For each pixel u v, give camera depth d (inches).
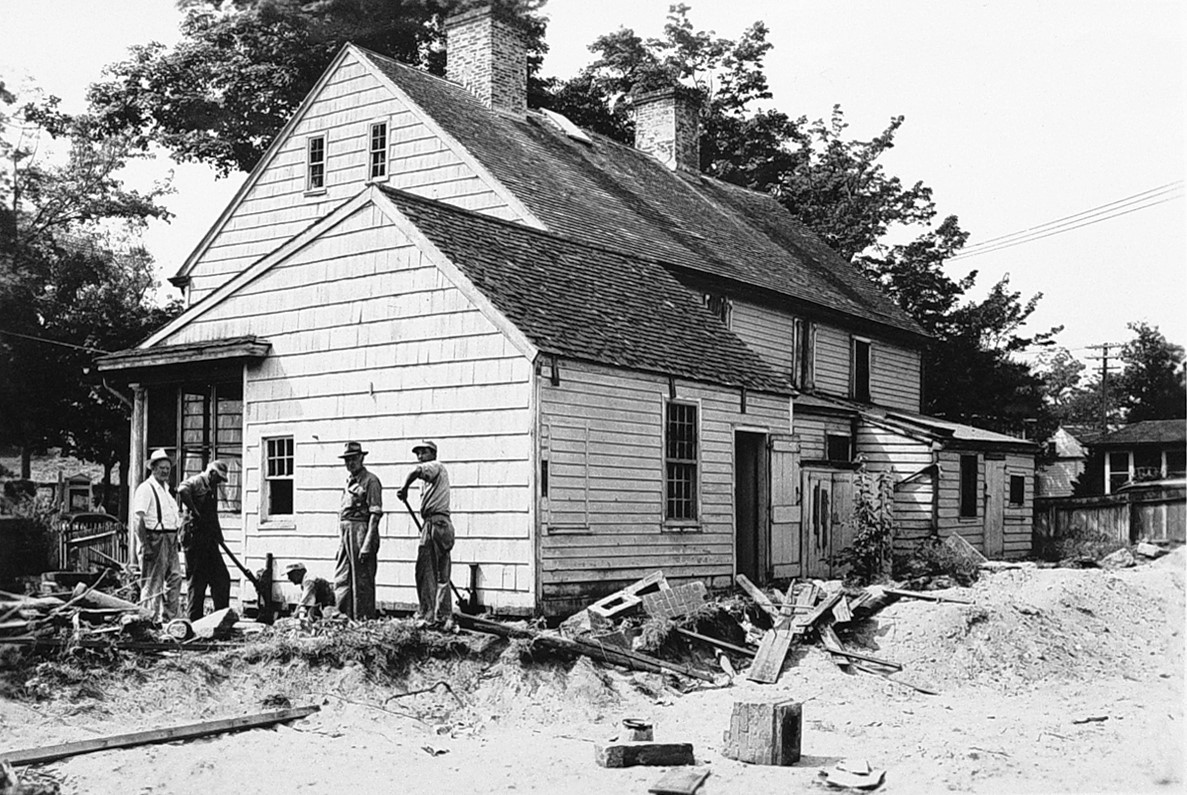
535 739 458.0
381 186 667.4
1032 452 1214.9
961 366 1594.5
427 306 638.5
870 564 854.5
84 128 1519.4
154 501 570.6
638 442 669.3
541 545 591.5
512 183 890.7
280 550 682.8
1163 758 445.4
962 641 647.8
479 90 1095.0
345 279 674.8
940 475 1045.8
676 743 422.3
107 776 372.8
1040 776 416.5
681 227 1072.2
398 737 448.5
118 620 533.0
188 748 407.2
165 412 781.9
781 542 814.5
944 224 1688.0
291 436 687.1
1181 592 845.8
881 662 613.0
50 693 434.6
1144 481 1390.3
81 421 1376.7
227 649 498.6
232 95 1491.1
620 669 552.1
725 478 746.2
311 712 462.0
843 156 1777.8
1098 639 703.7
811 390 1135.0
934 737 479.2
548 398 603.2
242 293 721.0
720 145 1850.4
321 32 1503.4
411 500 630.5
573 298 698.2
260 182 1065.5
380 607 637.9
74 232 1620.3
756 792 382.9
